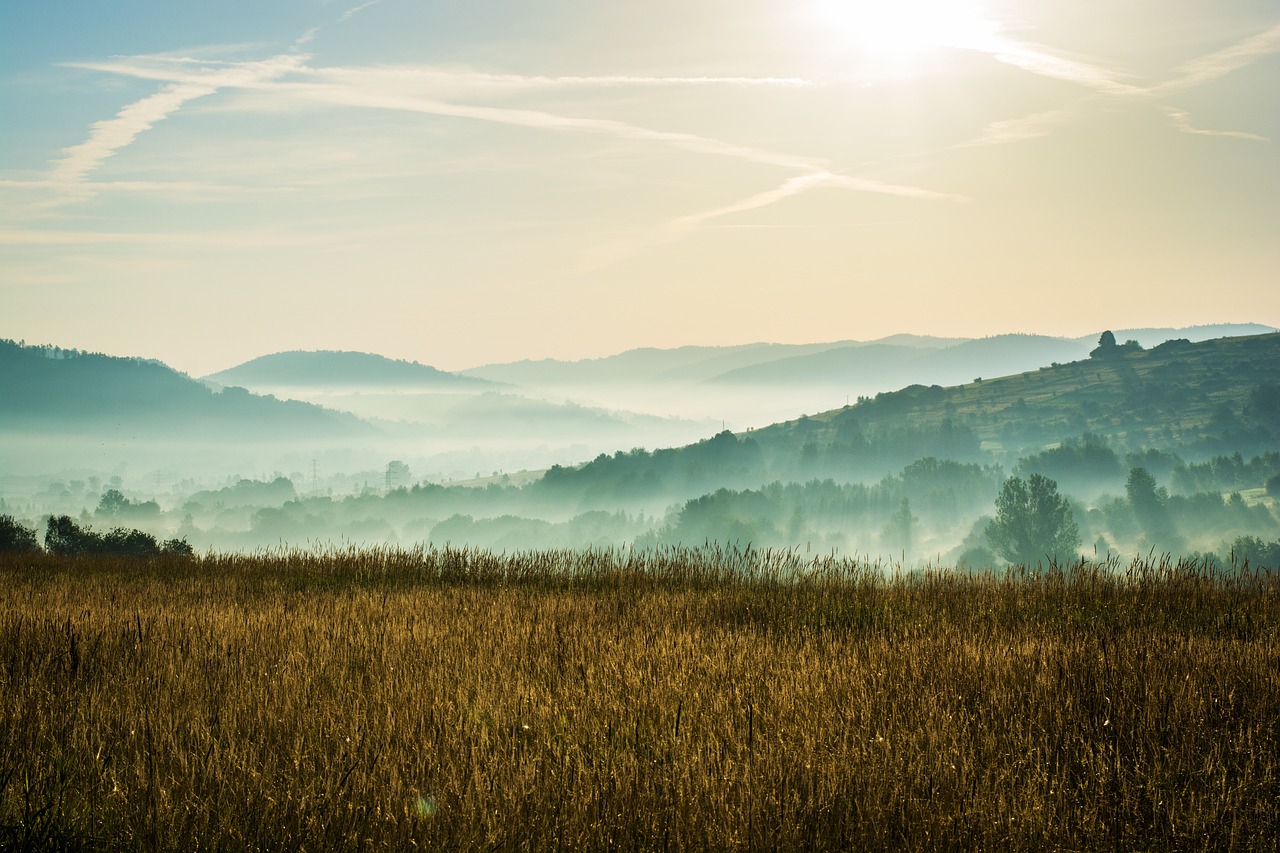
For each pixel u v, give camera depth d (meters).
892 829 4.82
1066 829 4.79
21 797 4.95
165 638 8.55
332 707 6.34
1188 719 6.18
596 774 5.13
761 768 5.33
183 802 4.93
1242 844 4.80
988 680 6.93
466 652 7.94
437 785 5.07
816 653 7.78
